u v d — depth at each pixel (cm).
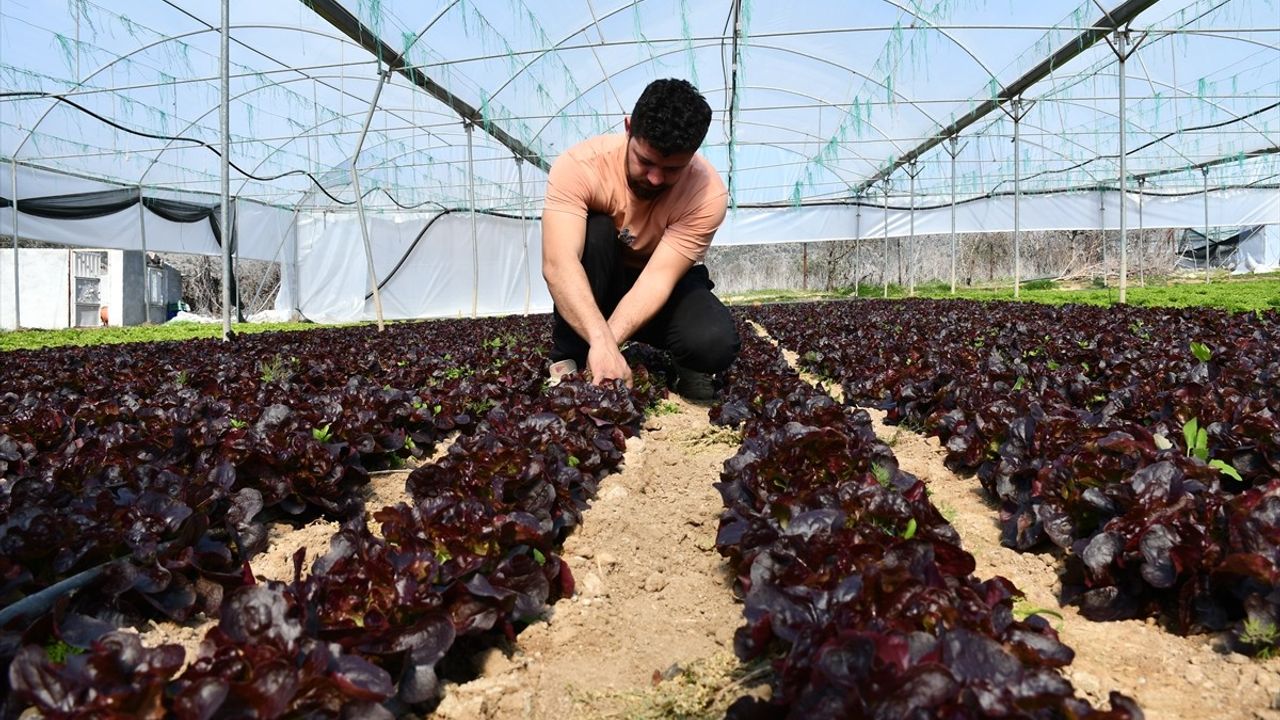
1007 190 3681
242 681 199
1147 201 3588
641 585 353
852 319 1731
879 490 309
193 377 835
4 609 260
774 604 236
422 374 852
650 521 421
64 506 361
